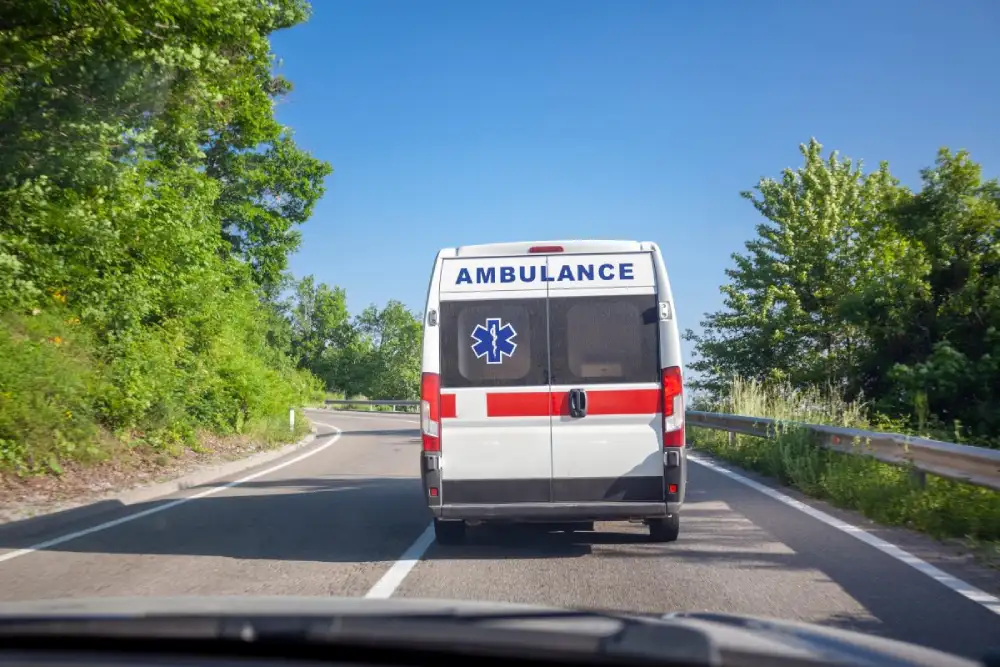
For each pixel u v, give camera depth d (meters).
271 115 28.94
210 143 30.03
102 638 2.55
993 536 7.95
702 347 30.98
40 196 13.01
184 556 8.12
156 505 11.94
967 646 4.95
